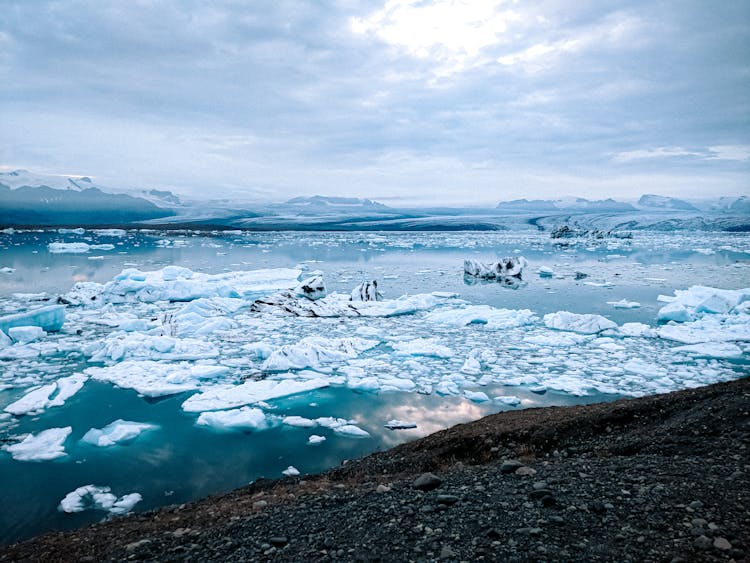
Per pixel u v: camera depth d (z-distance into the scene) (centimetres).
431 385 1504
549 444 888
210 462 1030
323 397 1409
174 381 1494
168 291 3056
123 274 3303
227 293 3225
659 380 1518
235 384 1512
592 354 1838
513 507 561
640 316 2586
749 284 3756
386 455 977
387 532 534
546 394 1421
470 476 707
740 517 484
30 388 1459
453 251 7650
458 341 2052
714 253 7119
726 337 2017
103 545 611
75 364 1692
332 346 1892
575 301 3059
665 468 645
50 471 988
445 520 547
